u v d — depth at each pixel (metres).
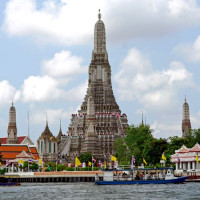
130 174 173.75
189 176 178.88
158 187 149.00
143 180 165.38
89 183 194.25
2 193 141.25
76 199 119.88
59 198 123.38
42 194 136.00
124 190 140.38
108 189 145.62
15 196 131.25
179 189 140.38
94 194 131.12
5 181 191.25
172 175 167.25
